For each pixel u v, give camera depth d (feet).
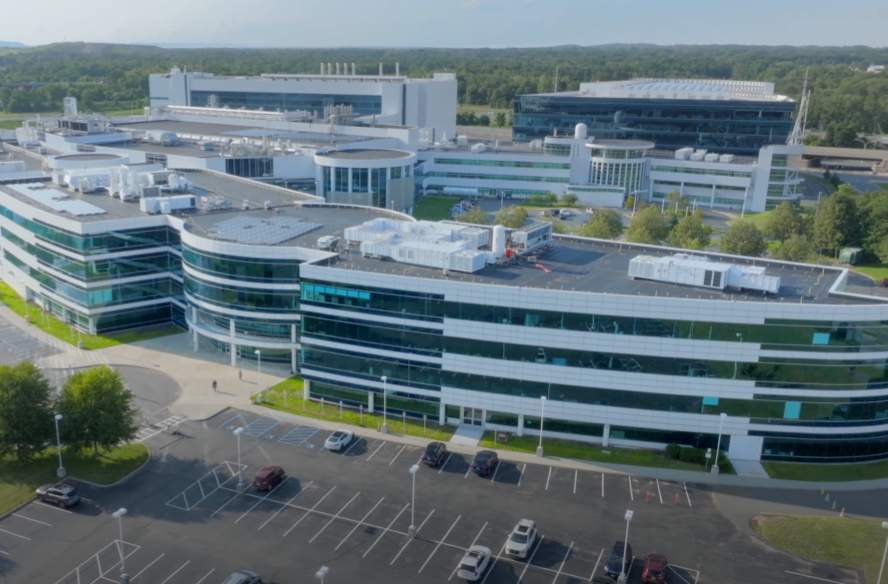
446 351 305.73
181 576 215.31
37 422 264.72
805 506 259.80
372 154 647.56
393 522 245.24
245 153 596.29
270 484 262.67
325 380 328.49
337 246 352.69
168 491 259.60
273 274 353.31
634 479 275.18
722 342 279.90
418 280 300.40
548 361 295.28
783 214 605.73
